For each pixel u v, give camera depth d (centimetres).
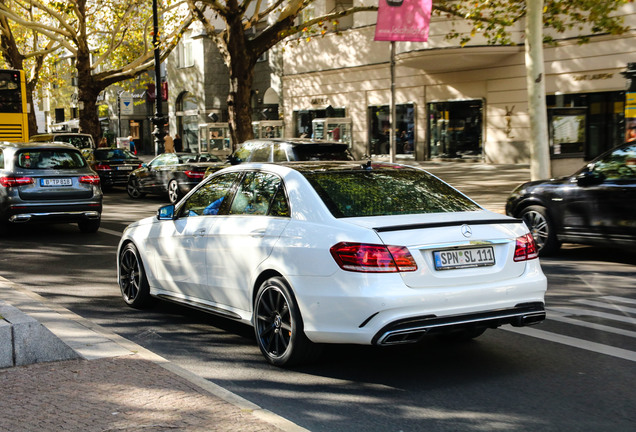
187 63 4622
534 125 1476
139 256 723
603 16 1839
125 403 421
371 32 3183
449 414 435
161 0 3061
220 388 459
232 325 673
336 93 3434
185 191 1925
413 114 3100
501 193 1797
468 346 589
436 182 598
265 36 2341
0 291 748
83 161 1352
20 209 1262
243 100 2341
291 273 512
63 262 1034
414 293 472
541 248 1053
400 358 557
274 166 590
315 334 498
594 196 979
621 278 887
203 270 620
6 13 2852
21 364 496
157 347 594
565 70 2516
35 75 3881
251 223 568
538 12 1437
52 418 397
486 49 2584
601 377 505
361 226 489
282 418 404
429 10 1532
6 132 2167
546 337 615
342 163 606
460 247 497
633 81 1360
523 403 454
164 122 2889
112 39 3231
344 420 427
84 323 632
